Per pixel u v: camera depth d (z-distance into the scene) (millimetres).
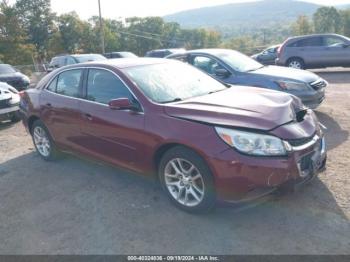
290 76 6918
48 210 4090
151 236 3418
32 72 27328
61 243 3441
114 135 4195
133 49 90438
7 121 9406
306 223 3426
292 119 3609
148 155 3867
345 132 6117
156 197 4160
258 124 3346
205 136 3387
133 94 4066
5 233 3697
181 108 3701
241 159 3221
